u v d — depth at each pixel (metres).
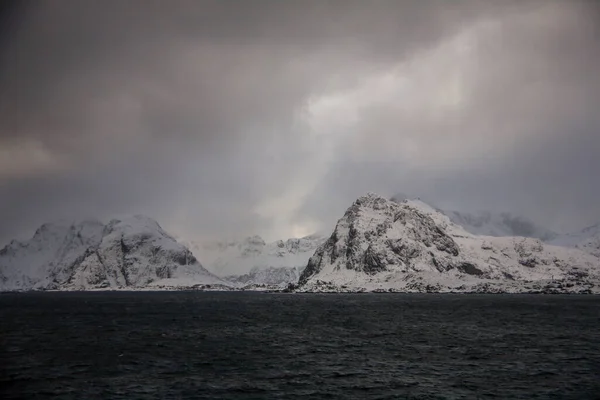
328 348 133.62
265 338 154.75
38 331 174.75
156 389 86.75
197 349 130.62
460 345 138.50
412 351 128.12
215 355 121.00
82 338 153.62
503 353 124.19
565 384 90.56
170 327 189.88
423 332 170.62
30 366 106.31
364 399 81.19
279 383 91.62
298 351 128.12
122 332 171.25
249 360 114.25
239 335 162.88
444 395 83.50
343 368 105.38
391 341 147.38
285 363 110.81
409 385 90.31
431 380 94.19
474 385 90.12
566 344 139.12
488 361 113.31
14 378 94.94
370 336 160.00
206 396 82.44
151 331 174.75
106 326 194.25
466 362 112.12
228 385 89.81
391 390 86.69
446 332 170.38
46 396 82.69
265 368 105.00
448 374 99.31
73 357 117.50
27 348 132.00
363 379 95.00
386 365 108.81
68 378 94.94
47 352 125.06
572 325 191.50
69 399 80.88
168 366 106.56
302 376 97.44
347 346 137.50
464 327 186.38
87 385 89.56
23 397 82.25
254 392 85.12
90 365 107.44
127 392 84.75
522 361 113.00
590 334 162.25
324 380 94.12
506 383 91.56
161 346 135.88
